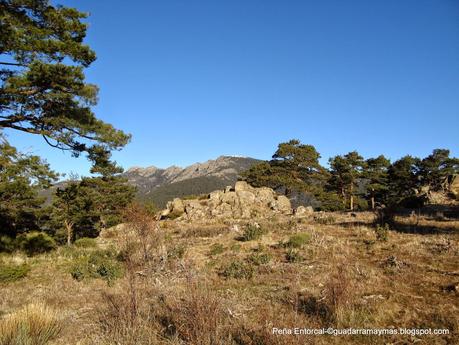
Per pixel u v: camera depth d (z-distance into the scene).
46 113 14.38
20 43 12.46
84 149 15.23
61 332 6.35
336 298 6.68
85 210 32.50
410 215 21.97
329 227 19.75
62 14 13.75
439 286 7.98
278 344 4.92
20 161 16.61
